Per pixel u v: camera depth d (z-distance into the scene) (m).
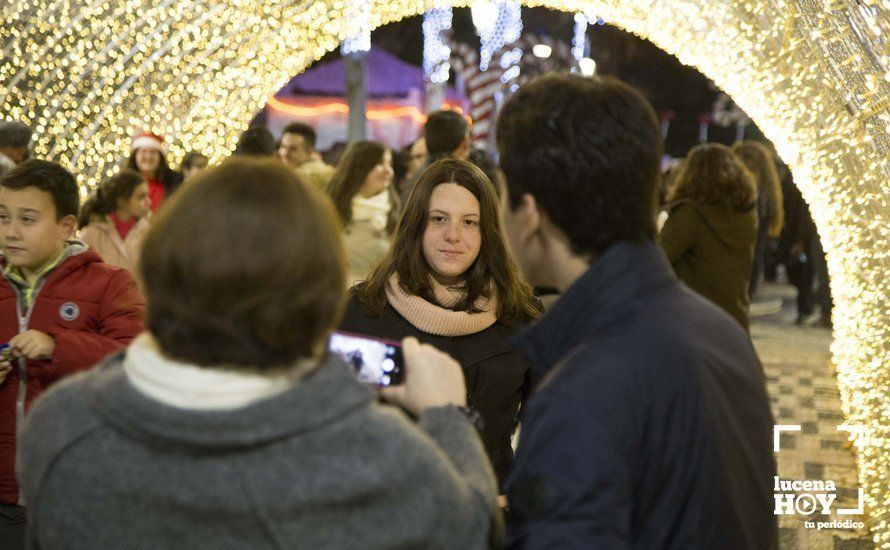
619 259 1.65
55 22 7.13
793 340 10.23
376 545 1.31
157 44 7.71
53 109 7.23
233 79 8.41
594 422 1.49
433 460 1.36
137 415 1.28
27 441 1.41
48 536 1.36
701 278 5.29
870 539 4.62
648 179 1.65
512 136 1.66
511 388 2.91
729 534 1.62
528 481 1.49
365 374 1.95
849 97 4.25
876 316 4.59
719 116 22.17
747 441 1.70
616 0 7.24
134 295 3.07
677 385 1.57
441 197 2.92
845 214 4.94
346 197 6.02
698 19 6.64
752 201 5.30
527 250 1.71
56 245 3.02
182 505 1.27
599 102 1.63
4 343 3.00
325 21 8.54
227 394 1.28
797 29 4.79
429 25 17.70
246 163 1.40
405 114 17.28
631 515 1.58
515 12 17.31
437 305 2.94
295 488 1.27
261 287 1.30
